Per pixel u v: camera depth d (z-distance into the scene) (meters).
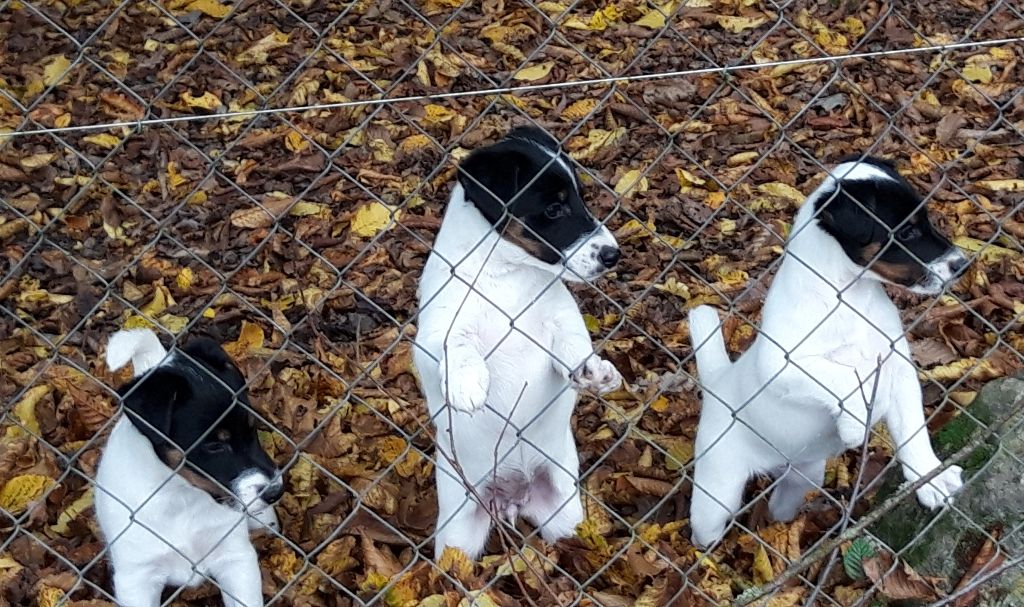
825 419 0.98
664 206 1.50
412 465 1.11
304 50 1.88
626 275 1.38
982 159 1.59
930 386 1.18
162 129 1.68
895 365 0.96
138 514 0.90
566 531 1.02
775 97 1.74
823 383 0.94
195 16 1.97
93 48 1.89
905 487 0.83
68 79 1.81
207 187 1.56
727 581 0.95
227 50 1.89
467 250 0.93
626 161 1.60
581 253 0.92
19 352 1.27
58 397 1.21
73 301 1.35
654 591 0.93
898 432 0.95
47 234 1.46
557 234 0.92
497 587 0.96
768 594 0.83
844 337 0.96
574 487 1.03
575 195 0.93
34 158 1.60
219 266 1.43
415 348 0.96
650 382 1.21
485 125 1.67
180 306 1.36
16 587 0.97
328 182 1.58
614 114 1.71
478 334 0.95
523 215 0.92
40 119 1.68
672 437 1.14
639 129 1.67
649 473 1.10
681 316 1.33
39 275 1.40
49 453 1.13
